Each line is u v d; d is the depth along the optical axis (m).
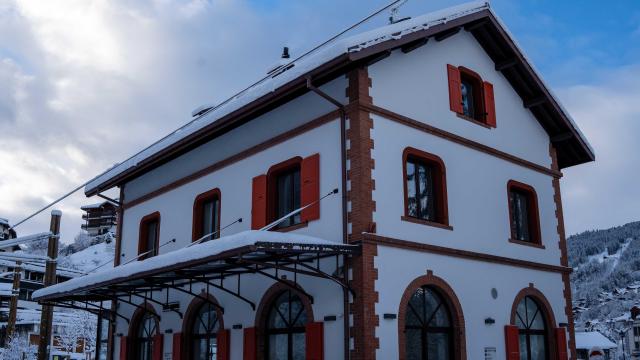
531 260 15.54
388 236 12.07
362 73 12.60
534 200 16.38
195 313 15.88
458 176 14.19
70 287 15.10
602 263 152.62
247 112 13.90
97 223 110.69
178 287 15.39
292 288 12.03
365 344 11.08
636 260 143.75
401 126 13.12
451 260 13.33
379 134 12.57
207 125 14.95
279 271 13.27
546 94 16.75
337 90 12.94
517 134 16.53
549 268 16.03
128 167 18.59
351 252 11.41
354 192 11.94
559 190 17.44
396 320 11.77
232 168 15.45
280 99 13.92
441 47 14.91
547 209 16.77
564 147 18.27
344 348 11.39
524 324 15.07
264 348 13.40
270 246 10.02
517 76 16.73
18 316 48.06
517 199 16.20
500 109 16.23
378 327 11.38
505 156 15.72
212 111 16.72
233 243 10.28
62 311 52.03
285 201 14.00
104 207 110.75
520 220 16.09
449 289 13.05
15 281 22.27
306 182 13.04
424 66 14.21
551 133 17.83
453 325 13.04
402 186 12.73
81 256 89.75
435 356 12.68
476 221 14.29
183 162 17.56
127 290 15.66
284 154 13.90
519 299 14.83
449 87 14.73
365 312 11.23
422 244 12.63
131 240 19.25
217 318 15.04
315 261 12.43
